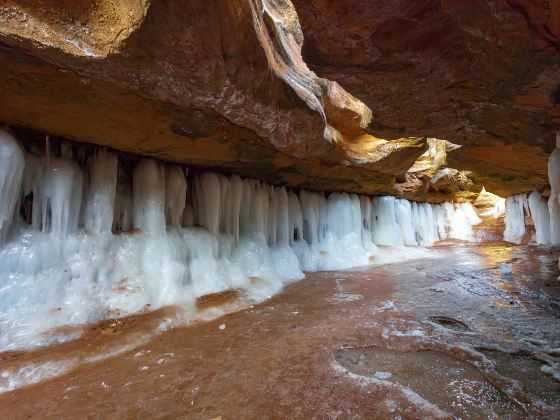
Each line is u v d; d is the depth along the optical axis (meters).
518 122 4.51
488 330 3.31
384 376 2.45
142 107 3.26
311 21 2.97
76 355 2.83
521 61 2.91
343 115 7.15
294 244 7.84
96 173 4.14
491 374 2.42
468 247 11.40
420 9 2.66
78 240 3.80
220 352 2.96
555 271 6.12
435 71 3.57
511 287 5.14
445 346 2.95
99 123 3.48
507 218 12.27
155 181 4.75
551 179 4.93
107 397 2.23
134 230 4.58
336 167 7.16
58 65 2.46
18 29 2.13
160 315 3.78
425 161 11.56
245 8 2.71
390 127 5.23
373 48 3.23
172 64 2.69
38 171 3.60
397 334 3.29
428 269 7.33
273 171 6.39
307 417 1.97
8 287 3.14
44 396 2.26
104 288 3.81
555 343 2.93
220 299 4.56
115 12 2.29
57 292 3.42
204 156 4.91
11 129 3.38
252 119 3.96
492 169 8.52
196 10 2.35
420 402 2.07
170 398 2.21
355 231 9.06
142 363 2.76
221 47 2.75
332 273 7.23
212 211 5.61
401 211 11.28
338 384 2.34
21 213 3.65
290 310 4.32
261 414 2.01
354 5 2.66
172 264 4.51
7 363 2.62
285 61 4.52
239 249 6.02
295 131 4.80
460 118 4.73
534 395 2.13
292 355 2.86
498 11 2.30
